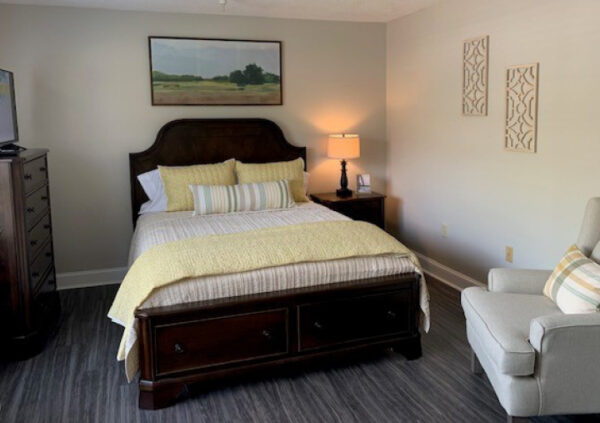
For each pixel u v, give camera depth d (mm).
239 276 2750
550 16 3188
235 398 2703
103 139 4449
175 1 4074
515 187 3596
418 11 4559
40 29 4180
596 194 2979
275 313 2793
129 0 4027
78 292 4406
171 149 4555
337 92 5059
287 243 3002
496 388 2295
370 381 2854
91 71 4340
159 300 2623
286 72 4867
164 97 4543
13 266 3066
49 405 2645
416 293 3057
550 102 3238
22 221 3055
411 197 4934
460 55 4059
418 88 4672
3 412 2580
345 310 2928
